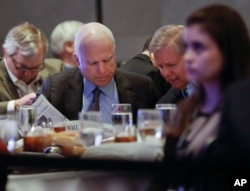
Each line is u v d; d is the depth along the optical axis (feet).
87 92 20.03
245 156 9.91
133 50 36.01
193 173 10.00
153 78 21.91
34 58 24.22
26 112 16.39
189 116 11.26
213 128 10.67
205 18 10.91
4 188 11.51
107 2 36.76
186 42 11.19
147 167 10.20
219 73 10.92
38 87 25.29
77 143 13.88
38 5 37.35
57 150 14.05
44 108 18.21
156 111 12.94
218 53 10.86
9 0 37.58
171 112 12.91
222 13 10.93
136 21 36.22
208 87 11.10
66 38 31.58
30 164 11.04
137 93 20.29
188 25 11.11
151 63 22.50
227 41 10.84
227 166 9.93
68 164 10.73
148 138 12.30
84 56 19.57
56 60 27.61
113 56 19.84
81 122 14.01
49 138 14.83
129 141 14.03
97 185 10.62
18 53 24.14
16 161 11.10
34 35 24.35
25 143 15.11
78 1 37.04
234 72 10.84
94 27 19.77
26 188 11.40
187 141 10.93
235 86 10.32
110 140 15.08
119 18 36.52
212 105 11.06
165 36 18.35
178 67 18.10
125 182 10.43
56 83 20.40
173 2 34.96
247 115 10.02
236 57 10.83
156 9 35.68
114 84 20.17
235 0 32.78
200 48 10.96
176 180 10.26
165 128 11.89
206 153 10.37
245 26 11.11
